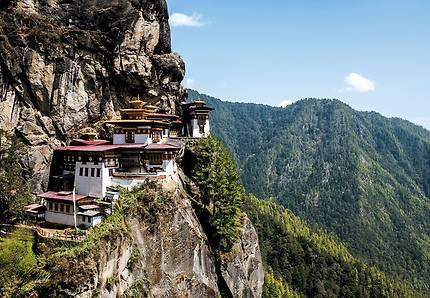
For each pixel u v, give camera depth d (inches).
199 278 3506.4
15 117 3572.8
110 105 4092.0
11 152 3422.7
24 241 2893.7
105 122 3814.0
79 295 2588.6
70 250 2672.2
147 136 3713.1
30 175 3533.5
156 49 4515.3
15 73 3545.8
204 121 4714.6
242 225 4296.3
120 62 4042.8
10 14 3629.4
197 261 3511.3
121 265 2898.6
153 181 3366.1
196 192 3850.9
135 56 4126.5
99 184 3262.8
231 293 3882.9
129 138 3737.7
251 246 4387.3
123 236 2938.0
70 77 3794.3
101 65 3976.4
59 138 3757.4
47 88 3673.7
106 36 3981.3
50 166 3641.7
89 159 3324.3
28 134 3592.5
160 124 3912.4
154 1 4269.2
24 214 3250.5
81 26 3895.2
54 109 3720.5
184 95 4933.6
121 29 4008.4
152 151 3567.9
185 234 3410.4
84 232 2856.8
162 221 3284.9
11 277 2664.9
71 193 3257.9
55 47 3710.6
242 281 3998.5
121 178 3321.9
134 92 4284.0
